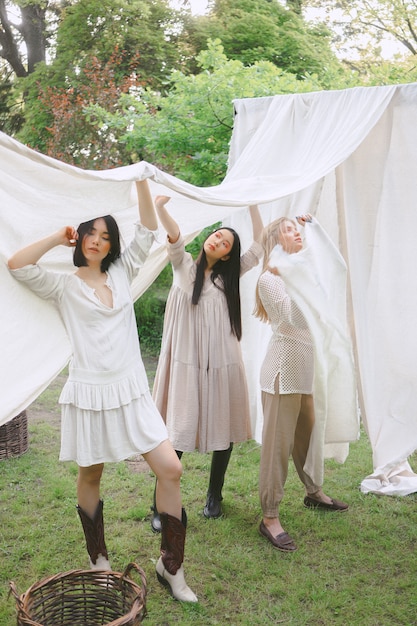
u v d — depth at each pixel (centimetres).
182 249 321
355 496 373
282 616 266
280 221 321
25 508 352
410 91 337
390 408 376
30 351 265
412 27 1362
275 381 310
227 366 329
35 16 1526
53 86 1248
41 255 245
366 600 276
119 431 255
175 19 1283
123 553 309
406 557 309
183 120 617
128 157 980
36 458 426
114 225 260
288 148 369
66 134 997
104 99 970
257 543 321
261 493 322
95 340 253
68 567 296
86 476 267
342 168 379
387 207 358
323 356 320
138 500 363
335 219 397
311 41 1131
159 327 773
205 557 306
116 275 265
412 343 364
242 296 416
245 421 338
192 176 644
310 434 341
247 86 600
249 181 327
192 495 372
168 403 333
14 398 266
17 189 229
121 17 1252
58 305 258
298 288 309
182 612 266
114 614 245
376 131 356
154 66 1225
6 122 1580
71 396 251
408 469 392
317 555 312
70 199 241
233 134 418
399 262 360
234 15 1198
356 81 824
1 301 252
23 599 227
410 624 260
